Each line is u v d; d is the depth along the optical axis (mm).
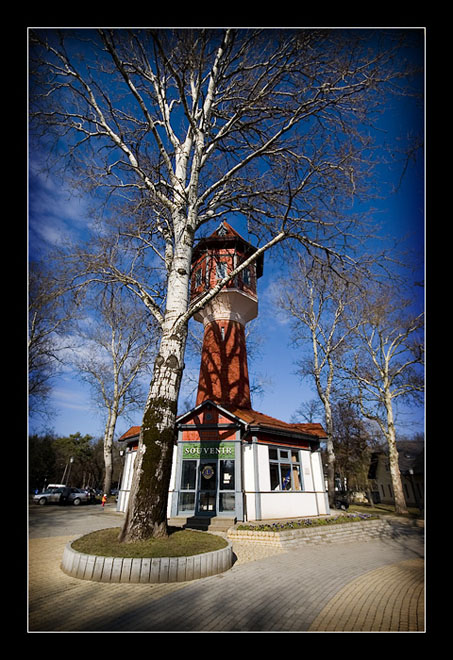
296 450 18812
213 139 12297
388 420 23938
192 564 7125
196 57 9406
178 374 9484
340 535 13734
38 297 10656
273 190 12742
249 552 10477
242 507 14953
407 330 19328
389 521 18938
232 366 20109
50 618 4992
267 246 11180
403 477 22625
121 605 5547
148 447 8602
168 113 12578
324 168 11102
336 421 38031
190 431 16844
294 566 8727
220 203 13008
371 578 7641
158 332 12945
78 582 6621
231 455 16000
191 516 15414
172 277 10562
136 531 7941
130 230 11898
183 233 11102
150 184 11398
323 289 14266
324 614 5410
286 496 16750
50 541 11117
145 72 11883
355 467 42031
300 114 11406
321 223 11578
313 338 25625
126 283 11555
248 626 4930
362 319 22375
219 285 10477
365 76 9484
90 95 11391
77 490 33812
